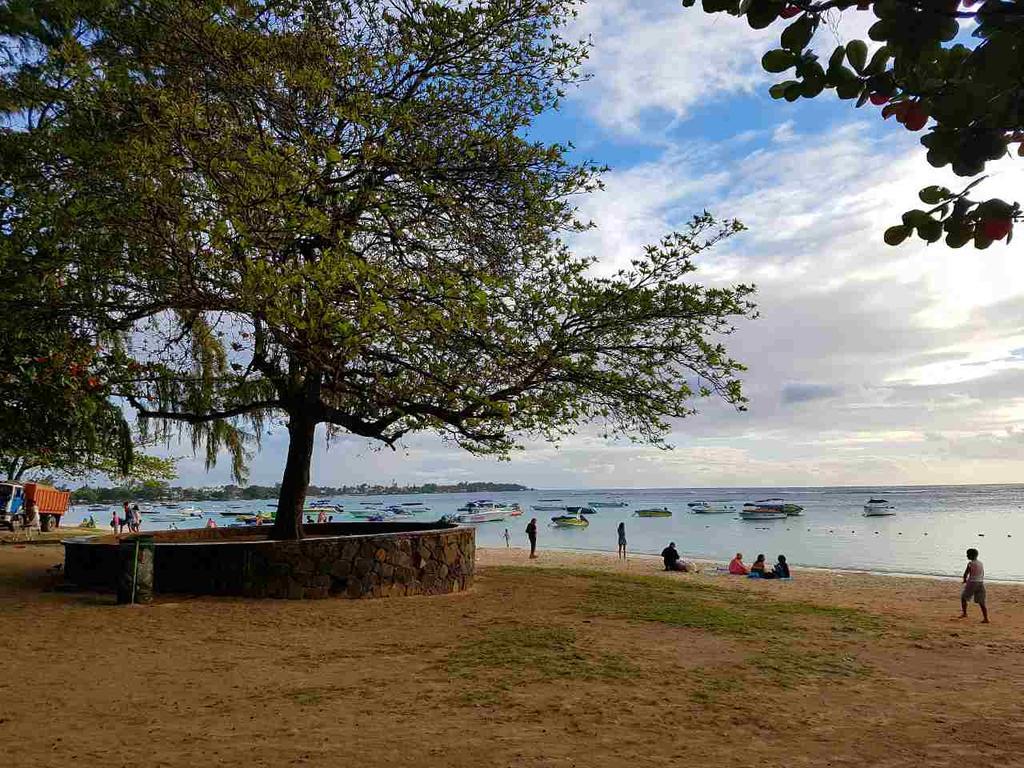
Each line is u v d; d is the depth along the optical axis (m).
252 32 11.90
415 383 11.98
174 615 11.06
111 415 15.21
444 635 9.91
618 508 125.00
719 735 6.04
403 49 13.05
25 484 34.47
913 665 9.20
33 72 12.00
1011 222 2.09
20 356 11.34
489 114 13.54
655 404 12.57
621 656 8.86
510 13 13.46
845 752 5.68
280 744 5.52
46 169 10.66
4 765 4.92
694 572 26.41
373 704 6.72
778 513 83.38
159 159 9.59
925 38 1.81
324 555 12.92
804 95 2.30
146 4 11.45
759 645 9.92
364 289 9.52
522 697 7.04
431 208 12.66
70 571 14.27
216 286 9.83
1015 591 22.39
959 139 1.98
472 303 10.83
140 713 6.30
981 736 6.17
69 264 10.69
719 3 2.17
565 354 12.64
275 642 9.39
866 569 31.09
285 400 13.89
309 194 10.82
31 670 7.68
